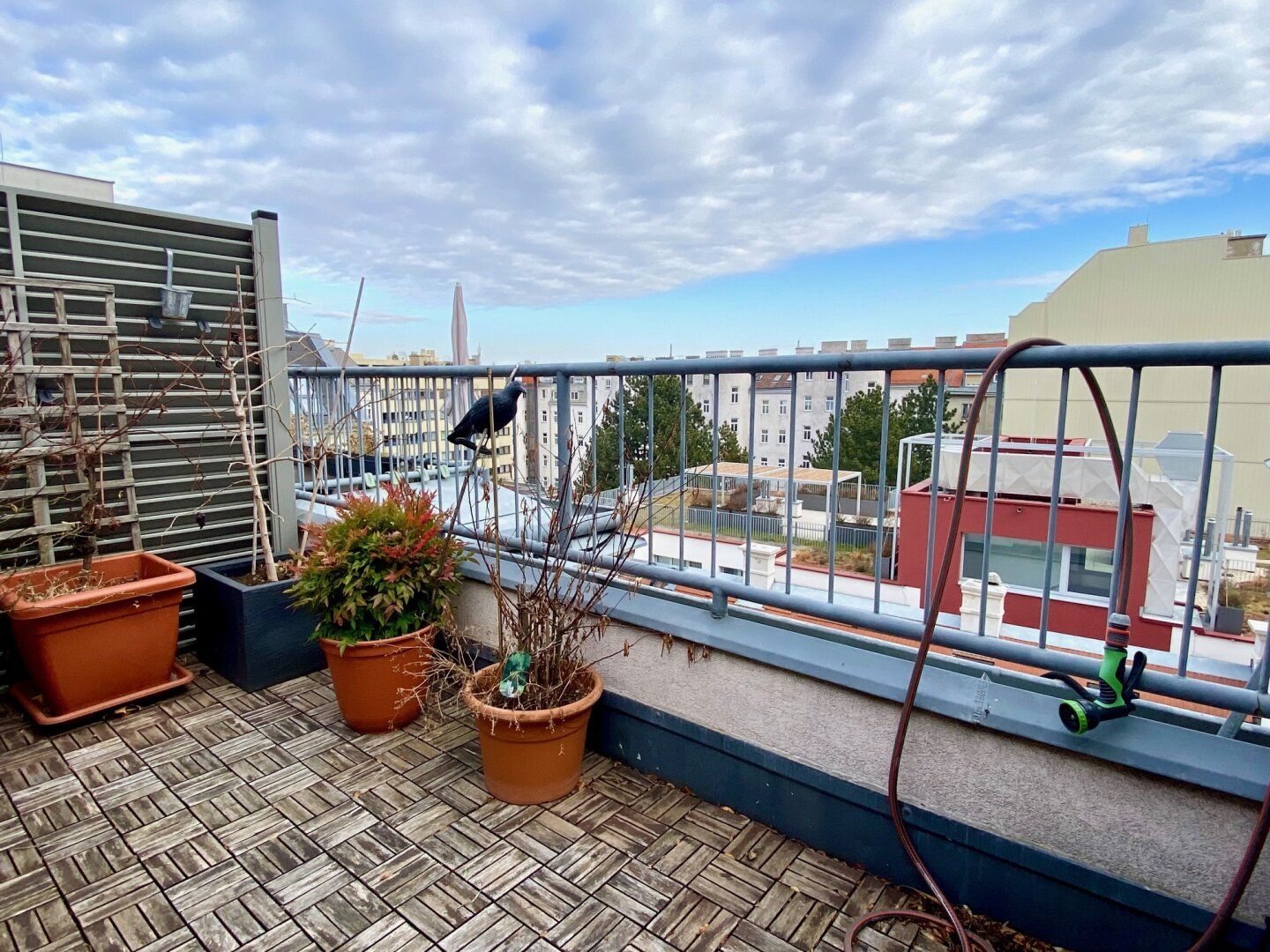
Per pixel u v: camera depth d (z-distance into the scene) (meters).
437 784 2.40
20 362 2.89
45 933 1.74
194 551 3.63
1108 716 1.53
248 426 3.57
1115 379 8.45
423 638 2.76
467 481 2.97
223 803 2.28
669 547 4.69
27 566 3.01
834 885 1.91
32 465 2.94
